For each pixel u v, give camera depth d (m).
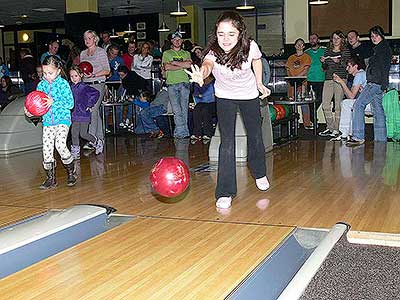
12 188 4.69
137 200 4.12
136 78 9.19
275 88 10.77
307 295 2.35
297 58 9.41
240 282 2.50
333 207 3.76
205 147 7.06
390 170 5.11
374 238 3.05
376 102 7.17
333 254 2.84
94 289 2.46
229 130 3.75
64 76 4.65
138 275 2.61
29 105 4.32
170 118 8.52
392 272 2.60
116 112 9.57
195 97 7.75
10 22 19.03
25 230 3.06
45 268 2.72
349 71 7.51
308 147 6.89
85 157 6.43
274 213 3.65
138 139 8.20
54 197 4.29
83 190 4.53
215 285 2.47
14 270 2.74
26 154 6.75
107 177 5.10
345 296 2.33
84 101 6.20
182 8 15.96
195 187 4.55
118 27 17.78
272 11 16.45
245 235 3.18
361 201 3.92
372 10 10.35
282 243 3.03
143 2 14.73
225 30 3.50
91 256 2.88
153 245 3.04
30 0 13.84
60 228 3.12
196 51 8.57
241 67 3.55
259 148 4.11
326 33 10.69
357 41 8.54
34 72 9.95
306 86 9.25
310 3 10.57
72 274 2.64
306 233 3.22
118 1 14.48
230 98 3.71
